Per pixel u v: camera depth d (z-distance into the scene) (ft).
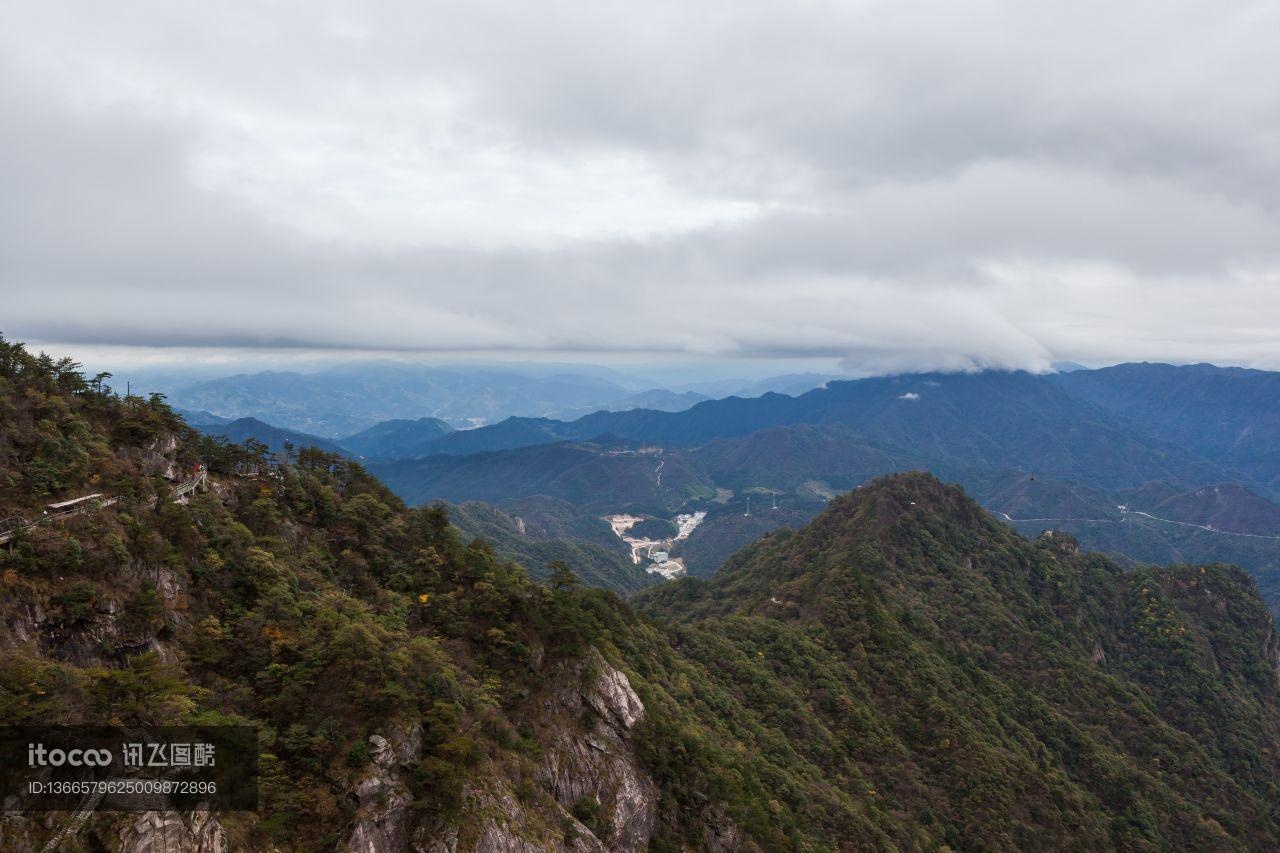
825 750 335.26
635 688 264.93
